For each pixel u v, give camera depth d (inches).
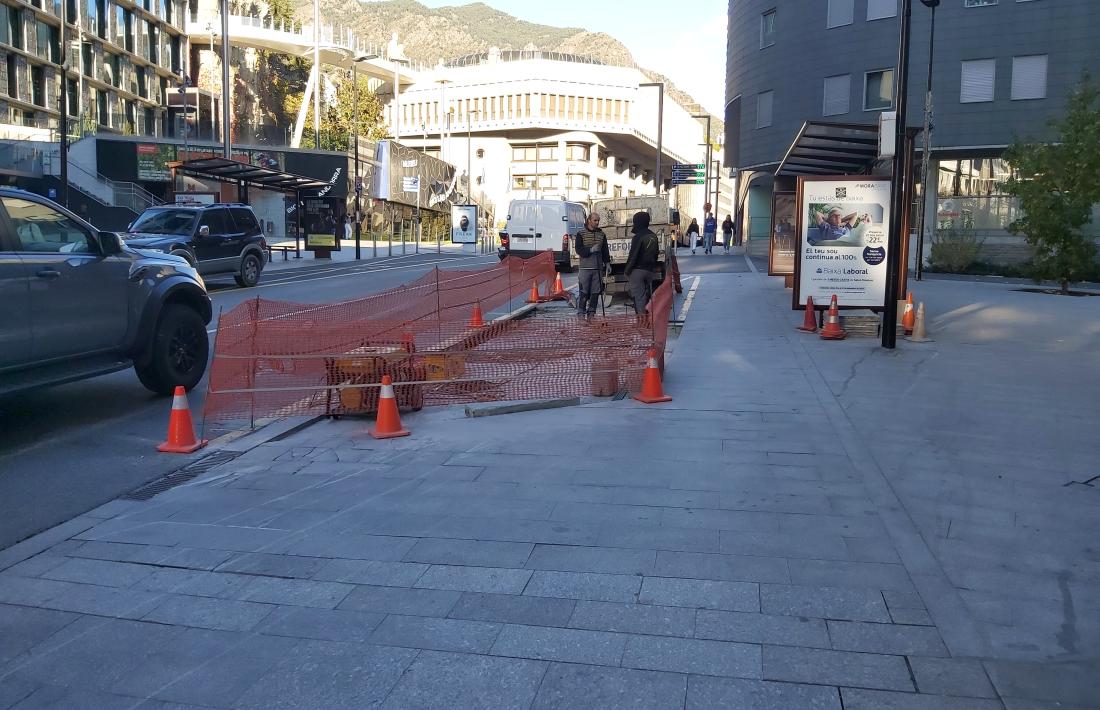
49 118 2034.9
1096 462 257.3
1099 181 834.8
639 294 508.7
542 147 3944.4
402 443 294.5
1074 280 882.8
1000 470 250.7
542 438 294.4
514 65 3846.0
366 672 149.8
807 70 1508.4
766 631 160.1
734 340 488.4
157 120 2522.1
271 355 341.1
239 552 203.0
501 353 373.4
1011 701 136.9
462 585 182.4
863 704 136.5
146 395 382.0
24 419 337.7
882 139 438.3
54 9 2022.6
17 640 163.6
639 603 172.2
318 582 185.9
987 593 174.2
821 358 429.7
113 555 203.0
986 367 402.6
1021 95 1318.9
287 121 3046.3
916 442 280.2
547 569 188.9
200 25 2623.0
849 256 511.8
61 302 308.0
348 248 2062.0
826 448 275.0
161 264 366.0
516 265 758.5
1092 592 174.2
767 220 1669.5
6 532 219.3
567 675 147.0
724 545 199.8
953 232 1208.8
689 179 1733.5
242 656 156.4
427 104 4040.4
